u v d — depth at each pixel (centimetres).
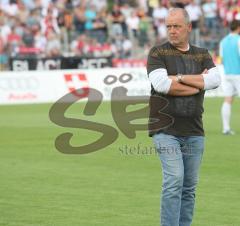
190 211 1902
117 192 2588
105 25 8044
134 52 7869
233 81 4091
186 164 1875
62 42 7731
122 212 2286
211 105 5891
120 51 7775
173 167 1816
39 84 6272
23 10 7919
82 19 8050
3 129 4453
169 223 1814
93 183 2752
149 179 2828
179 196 1823
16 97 6191
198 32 8019
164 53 1847
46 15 7738
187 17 1845
